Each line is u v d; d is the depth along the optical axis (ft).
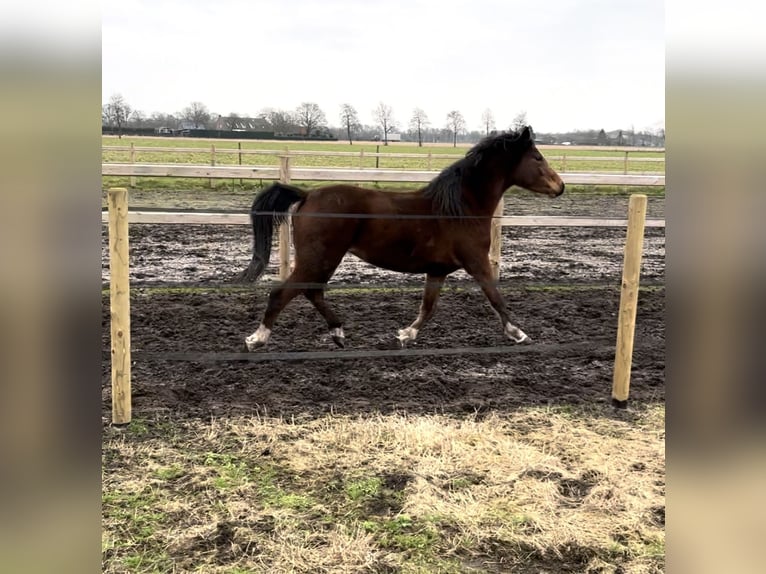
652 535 8.23
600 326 18.10
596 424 11.72
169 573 7.22
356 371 14.14
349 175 23.66
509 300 20.47
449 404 12.48
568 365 15.01
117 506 8.52
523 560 7.71
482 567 7.56
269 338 16.28
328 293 20.85
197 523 8.23
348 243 14.23
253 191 41.50
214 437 10.71
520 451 10.39
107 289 18.39
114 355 10.72
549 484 9.39
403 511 8.64
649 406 12.63
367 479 9.46
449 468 9.84
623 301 12.19
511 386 13.56
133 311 17.98
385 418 11.62
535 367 14.80
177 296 19.65
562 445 10.74
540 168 14.99
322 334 16.84
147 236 29.68
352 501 8.86
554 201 45.80
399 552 7.78
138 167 22.75
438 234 14.40
